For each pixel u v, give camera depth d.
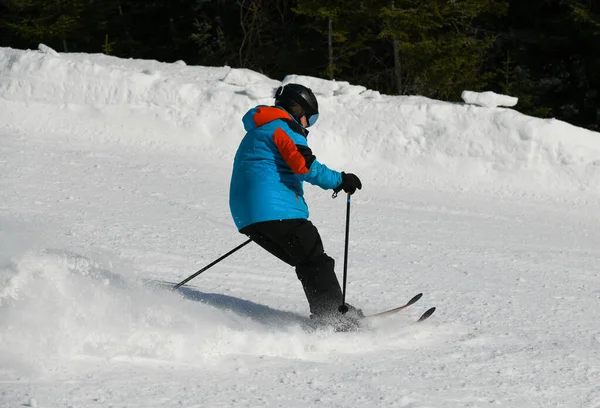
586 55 31.67
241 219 6.50
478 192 16.17
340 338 6.27
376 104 17.34
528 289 8.91
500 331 6.92
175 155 16.30
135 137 16.95
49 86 17.41
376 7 29.06
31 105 17.31
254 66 34.50
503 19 33.22
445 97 29.83
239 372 5.09
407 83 30.14
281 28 35.16
